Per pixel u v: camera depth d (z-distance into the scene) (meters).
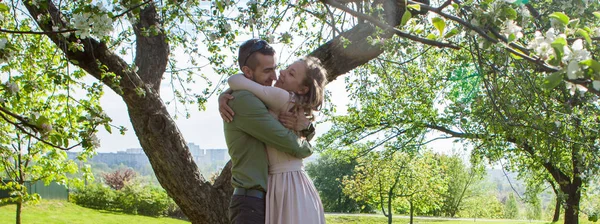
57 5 4.66
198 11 5.68
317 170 37.25
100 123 3.00
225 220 5.80
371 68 9.47
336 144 16.09
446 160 27.56
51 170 10.09
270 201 2.47
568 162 10.68
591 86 2.08
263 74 2.62
